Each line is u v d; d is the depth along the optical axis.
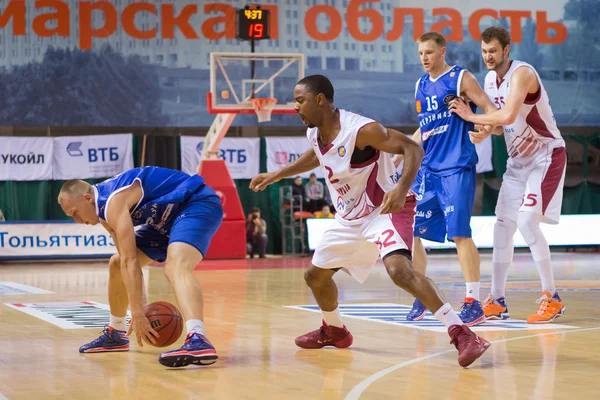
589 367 3.95
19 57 18.25
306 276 4.50
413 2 19.91
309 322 5.98
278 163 19.69
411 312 6.06
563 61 20.47
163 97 18.95
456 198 5.83
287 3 19.30
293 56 16.28
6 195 18.48
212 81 16.06
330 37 19.52
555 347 4.62
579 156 20.88
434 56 5.96
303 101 4.09
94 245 16.80
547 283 5.97
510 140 6.20
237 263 15.65
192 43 19.00
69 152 18.73
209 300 7.87
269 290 9.16
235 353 4.48
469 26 20.12
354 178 4.19
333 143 4.14
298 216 19.00
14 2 18.19
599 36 20.58
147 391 3.40
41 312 6.89
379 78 19.80
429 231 6.07
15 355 4.48
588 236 18.91
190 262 4.17
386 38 19.81
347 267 4.47
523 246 19.27
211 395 3.30
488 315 6.15
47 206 18.73
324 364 4.09
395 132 4.03
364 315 6.44
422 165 6.10
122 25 18.70
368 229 4.23
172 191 4.34
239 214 17.31
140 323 3.99
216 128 16.97
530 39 20.33
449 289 9.06
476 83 5.88
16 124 18.30
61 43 18.44
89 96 18.62
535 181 6.04
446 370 3.88
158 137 19.47
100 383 3.61
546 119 6.04
